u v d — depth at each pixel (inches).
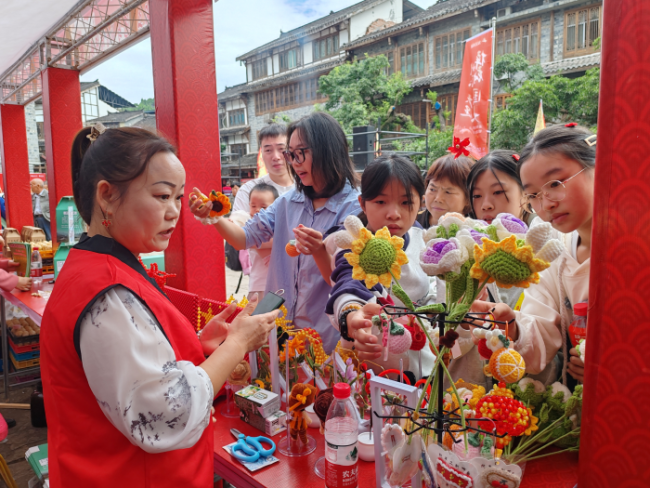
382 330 36.5
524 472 41.5
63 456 32.2
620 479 32.9
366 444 45.5
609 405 33.1
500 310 40.4
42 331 34.4
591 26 394.9
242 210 117.0
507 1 439.5
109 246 34.8
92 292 31.1
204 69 98.6
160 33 97.7
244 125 750.5
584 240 45.4
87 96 1077.1
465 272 32.8
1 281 122.2
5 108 267.7
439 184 74.2
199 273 100.3
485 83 185.6
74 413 32.0
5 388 134.9
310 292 74.1
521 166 45.0
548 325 45.3
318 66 625.9
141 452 32.9
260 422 52.7
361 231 35.1
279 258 78.5
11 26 168.6
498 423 32.2
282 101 682.8
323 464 45.6
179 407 31.2
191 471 35.4
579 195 41.0
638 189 30.9
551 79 332.8
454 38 483.5
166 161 34.3
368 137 307.1
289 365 54.9
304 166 71.0
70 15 155.9
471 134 189.9
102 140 34.3
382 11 605.3
